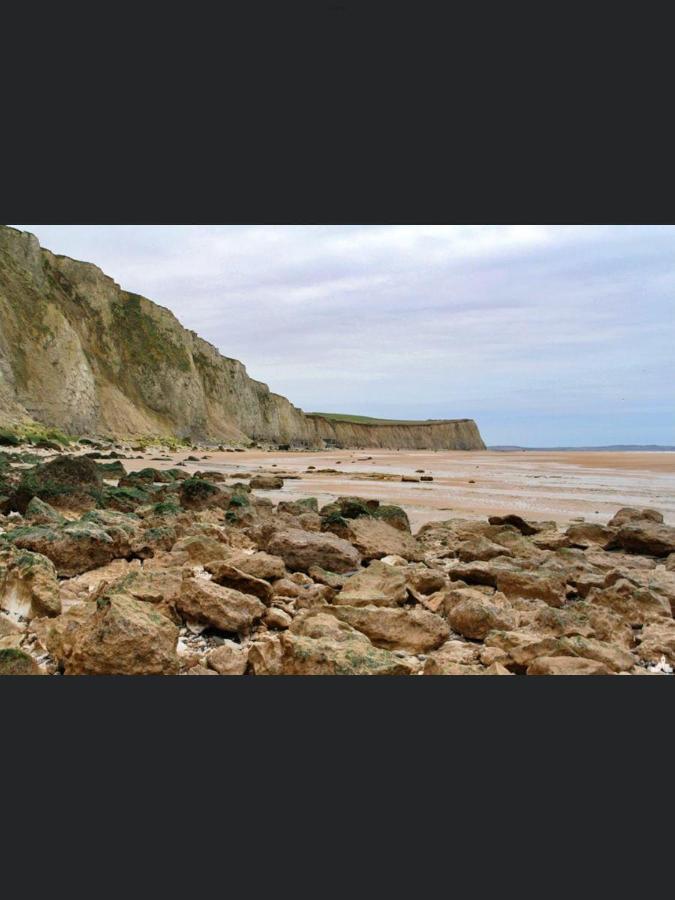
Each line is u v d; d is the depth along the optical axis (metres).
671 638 7.94
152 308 97.06
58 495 16.52
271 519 16.66
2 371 61.97
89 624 6.49
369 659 6.04
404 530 17.67
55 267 87.50
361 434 191.12
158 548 11.70
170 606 7.94
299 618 7.75
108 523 13.08
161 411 90.88
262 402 131.38
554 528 18.48
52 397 66.44
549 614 8.13
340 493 31.00
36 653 6.72
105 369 85.25
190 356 99.50
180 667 6.39
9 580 8.00
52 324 70.12
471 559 13.38
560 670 6.40
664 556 15.12
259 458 71.69
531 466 64.06
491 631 7.76
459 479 43.44
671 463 70.31
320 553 11.55
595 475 49.25
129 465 47.78
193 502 18.97
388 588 9.69
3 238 74.62
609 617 8.41
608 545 16.36
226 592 7.93
